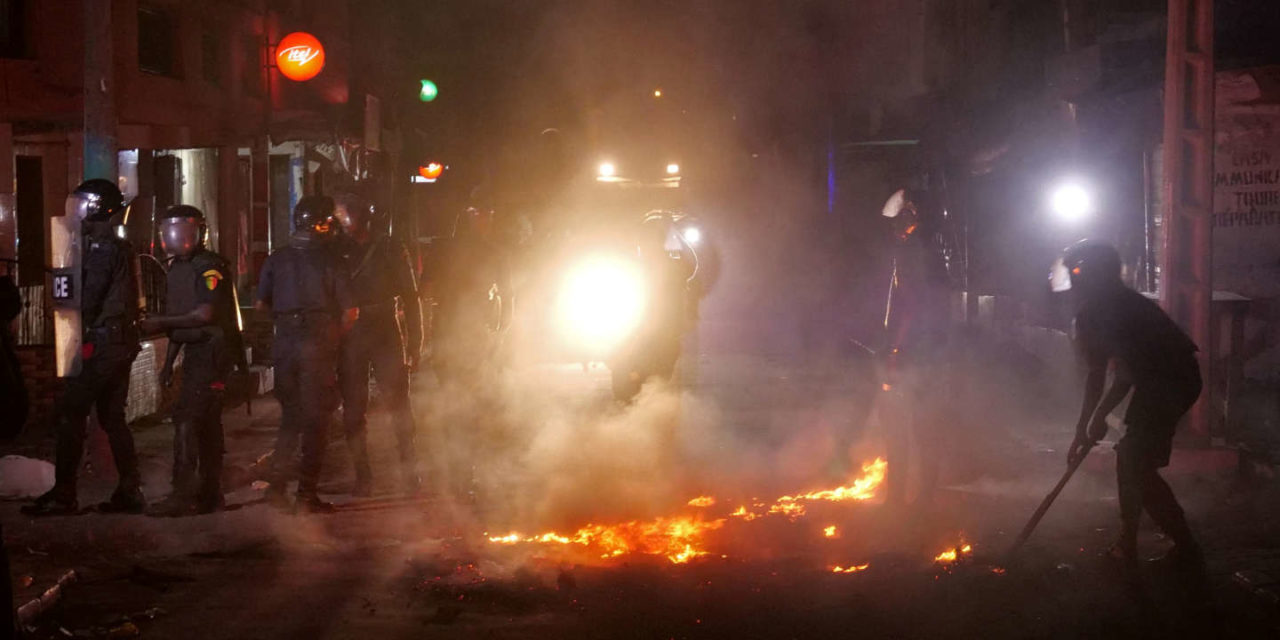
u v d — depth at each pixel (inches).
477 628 258.1
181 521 365.7
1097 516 365.4
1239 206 589.6
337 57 1226.0
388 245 418.6
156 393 600.4
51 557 319.3
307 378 383.2
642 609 268.5
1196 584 283.7
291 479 450.0
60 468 378.0
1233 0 580.1
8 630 187.9
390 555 326.6
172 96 844.0
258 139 955.3
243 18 968.9
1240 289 590.9
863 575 296.0
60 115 733.3
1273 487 389.4
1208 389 443.8
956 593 279.1
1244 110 585.6
